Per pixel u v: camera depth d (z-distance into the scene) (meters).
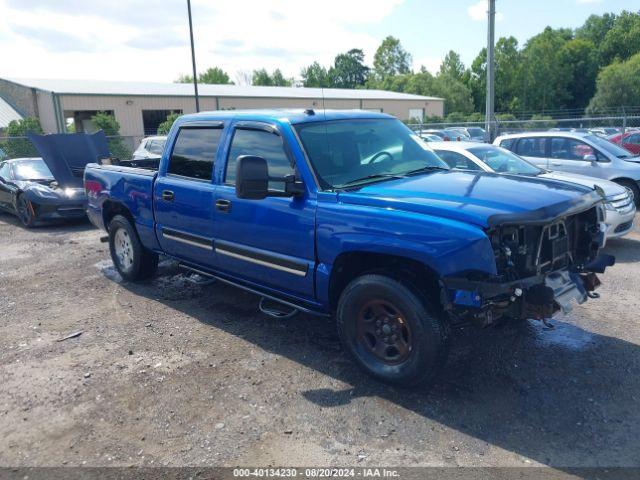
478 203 3.57
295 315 5.50
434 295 3.74
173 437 3.47
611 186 7.82
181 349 4.77
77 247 9.12
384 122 5.18
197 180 5.29
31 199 10.83
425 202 3.66
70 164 10.89
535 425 3.48
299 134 4.43
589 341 4.70
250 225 4.66
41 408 3.87
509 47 88.62
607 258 4.26
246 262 4.80
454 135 28.33
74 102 34.62
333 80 86.38
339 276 4.20
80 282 6.92
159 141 17.05
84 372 4.38
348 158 4.50
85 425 3.64
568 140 10.70
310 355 4.58
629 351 4.50
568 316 5.29
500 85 89.62
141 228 6.15
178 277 6.95
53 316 5.70
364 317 4.03
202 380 4.20
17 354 4.76
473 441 3.33
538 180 4.37
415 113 53.12
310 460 3.20
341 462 3.17
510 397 3.82
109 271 7.39
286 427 3.54
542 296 3.53
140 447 3.38
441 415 3.62
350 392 3.95
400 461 3.17
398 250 3.62
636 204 10.30
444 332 3.64
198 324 5.34
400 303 3.69
